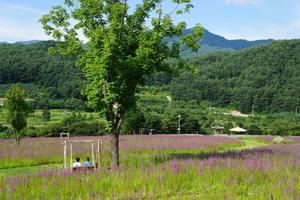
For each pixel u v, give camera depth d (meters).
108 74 21.88
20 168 29.22
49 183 16.52
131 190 15.68
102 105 23.02
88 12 22.62
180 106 161.88
